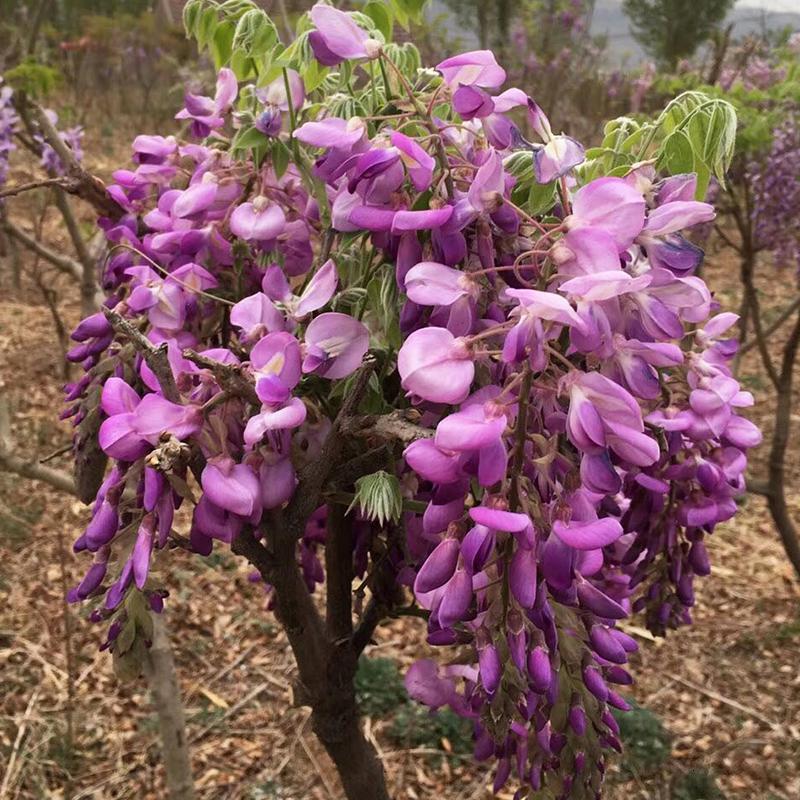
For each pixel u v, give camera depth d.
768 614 1.38
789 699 1.21
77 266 0.72
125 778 1.08
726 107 0.32
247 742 1.14
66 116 1.78
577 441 0.25
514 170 0.30
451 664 0.34
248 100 0.38
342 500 0.33
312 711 0.42
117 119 4.17
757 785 1.08
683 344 0.35
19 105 0.72
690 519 0.35
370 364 0.29
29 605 1.35
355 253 0.33
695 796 1.06
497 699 0.27
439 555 0.26
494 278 0.29
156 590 0.30
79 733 1.14
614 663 0.29
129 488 0.29
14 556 1.45
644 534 0.35
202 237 0.34
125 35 4.18
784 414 1.04
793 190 1.13
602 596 0.28
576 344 0.25
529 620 0.26
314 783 1.08
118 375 0.33
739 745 1.14
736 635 1.34
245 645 1.30
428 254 0.28
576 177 0.35
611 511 0.29
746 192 1.06
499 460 0.24
